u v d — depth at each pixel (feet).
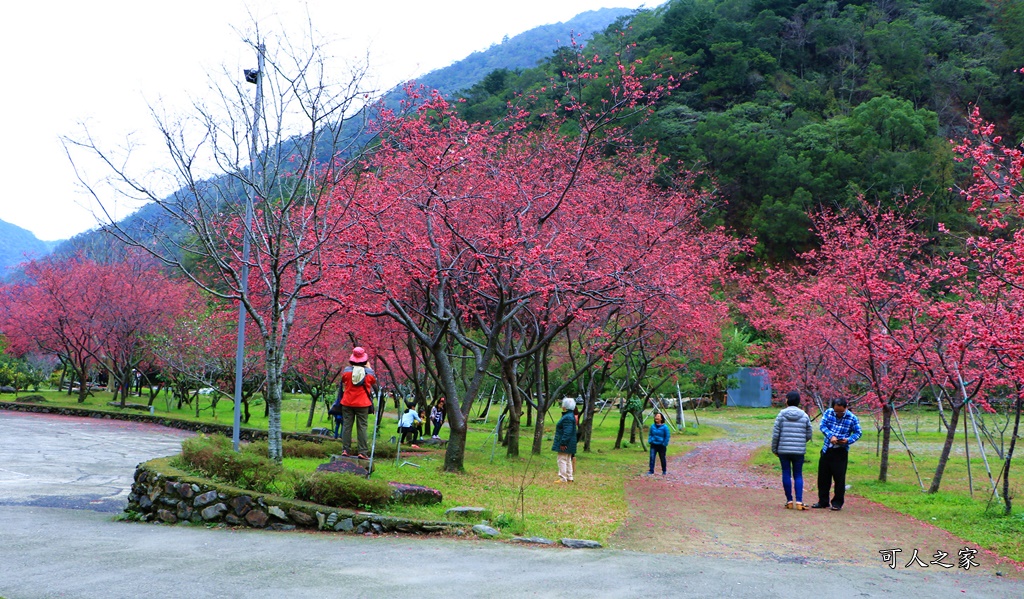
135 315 94.73
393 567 21.49
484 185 48.85
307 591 18.75
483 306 56.13
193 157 38.91
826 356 67.00
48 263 105.09
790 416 36.40
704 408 161.27
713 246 73.77
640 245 52.90
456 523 27.17
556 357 78.79
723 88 203.72
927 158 144.15
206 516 29.50
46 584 19.48
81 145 35.60
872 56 237.04
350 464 36.94
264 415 104.27
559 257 42.93
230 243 46.26
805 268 92.99
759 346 102.22
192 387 106.52
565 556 23.30
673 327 64.80
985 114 203.21
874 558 24.67
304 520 27.86
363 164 46.03
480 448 66.03
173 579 20.01
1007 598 19.90
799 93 205.57
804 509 35.63
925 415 120.98
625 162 71.72
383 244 42.96
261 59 35.94
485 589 19.07
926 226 120.16
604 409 117.60
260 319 34.96
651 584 19.84
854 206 136.15
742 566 22.61
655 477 51.57
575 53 54.70
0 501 35.01
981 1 257.96
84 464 49.47
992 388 45.75
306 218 39.17
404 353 78.28
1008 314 32.63
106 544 24.93
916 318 45.19
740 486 46.80
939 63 234.58
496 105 95.91
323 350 74.54
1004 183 28.71
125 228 40.75
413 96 42.83
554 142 60.75
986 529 29.68
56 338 110.01
